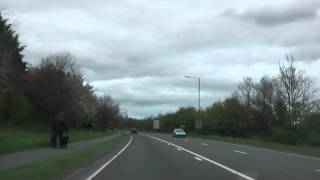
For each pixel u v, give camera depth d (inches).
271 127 3016.7
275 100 3262.8
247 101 3779.5
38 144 1497.3
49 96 2596.0
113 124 5787.4
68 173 837.2
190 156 1347.2
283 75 3203.7
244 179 772.0
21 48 2694.4
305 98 3065.9
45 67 2741.1
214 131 3914.9
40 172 796.6
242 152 1568.7
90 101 3651.6
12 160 1002.7
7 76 1636.3
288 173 876.0
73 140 2156.7
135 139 3009.4
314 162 1157.1
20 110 2230.6
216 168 969.5
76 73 3577.8
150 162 1125.1
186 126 5022.1
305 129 2333.9
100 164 1066.7
